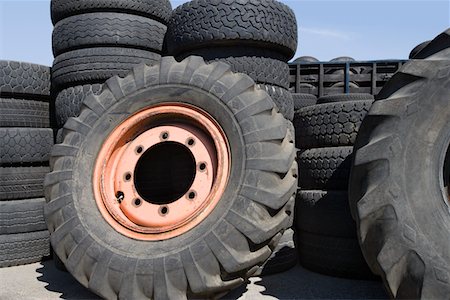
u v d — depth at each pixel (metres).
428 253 2.16
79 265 2.73
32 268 3.77
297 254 3.71
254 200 2.54
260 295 2.85
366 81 7.38
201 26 3.54
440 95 2.28
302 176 3.53
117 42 3.90
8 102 4.01
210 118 2.89
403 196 2.25
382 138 2.34
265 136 2.68
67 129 3.20
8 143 3.89
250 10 3.50
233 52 3.56
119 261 2.61
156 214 2.88
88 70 3.85
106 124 3.12
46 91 4.24
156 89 3.07
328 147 3.37
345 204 3.17
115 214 2.89
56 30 4.05
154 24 4.09
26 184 4.00
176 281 2.48
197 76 2.97
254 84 2.92
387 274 2.25
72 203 2.92
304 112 3.53
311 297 2.81
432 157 2.28
